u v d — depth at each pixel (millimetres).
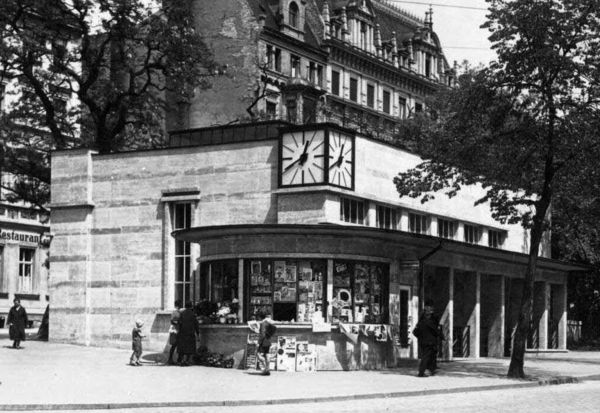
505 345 43000
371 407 19438
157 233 35344
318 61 80250
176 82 46688
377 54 90125
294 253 28594
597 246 53125
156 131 49250
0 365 27828
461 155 29078
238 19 71188
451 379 26641
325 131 32281
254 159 33781
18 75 44375
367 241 29594
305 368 27953
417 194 30438
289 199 32750
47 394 20609
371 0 89750
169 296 34844
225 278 29656
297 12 78875
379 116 88562
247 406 19703
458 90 29984
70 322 36656
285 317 28578
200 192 34656
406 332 33438
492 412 18266
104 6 43906
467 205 42062
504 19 27219
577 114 27797
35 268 66750
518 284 43500
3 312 63531
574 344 55312
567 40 27469
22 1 43156
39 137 47906
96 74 45000
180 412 18438
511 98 28672
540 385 26547
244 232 28672
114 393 21031
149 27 46156
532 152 28797
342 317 28953
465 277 38062
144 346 35000
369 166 34844
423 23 102812
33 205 46969
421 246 32406
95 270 36406
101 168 36688
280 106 72000
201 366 29047
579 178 29266
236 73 70250
